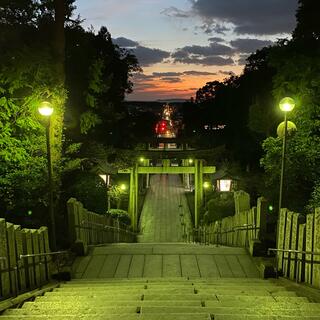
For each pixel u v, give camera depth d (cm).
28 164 1273
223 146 3572
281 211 979
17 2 1276
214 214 2953
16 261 732
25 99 1217
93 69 1808
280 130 1084
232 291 766
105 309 598
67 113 1875
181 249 1249
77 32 1788
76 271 1103
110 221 2030
